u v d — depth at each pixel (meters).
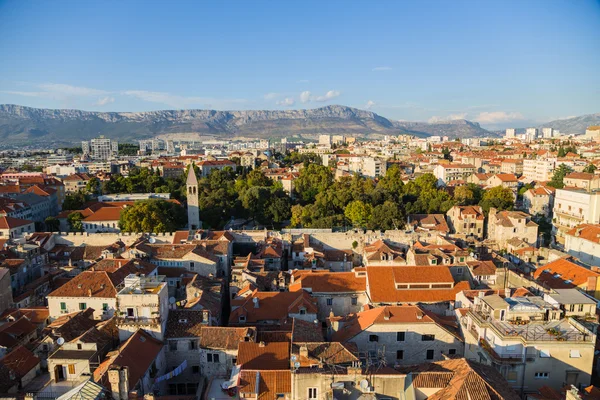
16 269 114.19
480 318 67.62
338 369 56.16
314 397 54.09
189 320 75.44
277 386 57.44
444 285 92.06
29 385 67.38
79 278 94.19
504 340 60.22
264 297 92.50
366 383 53.28
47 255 135.25
